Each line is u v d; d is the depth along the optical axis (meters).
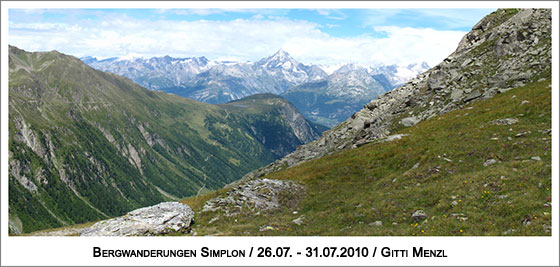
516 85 61.91
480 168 36.19
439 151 42.38
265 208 39.22
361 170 46.28
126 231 31.45
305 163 61.09
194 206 41.81
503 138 40.44
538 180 28.75
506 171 32.03
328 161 54.91
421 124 61.66
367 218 32.72
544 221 23.89
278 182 44.56
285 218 36.34
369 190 40.09
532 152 35.03
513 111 48.19
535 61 64.69
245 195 41.09
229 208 39.03
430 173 38.50
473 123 49.84
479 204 28.72
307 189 43.72
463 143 42.50
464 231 25.81
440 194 32.47
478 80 71.94
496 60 75.00
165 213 35.03
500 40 76.81
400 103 86.19
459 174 36.06
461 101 68.31
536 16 75.56
